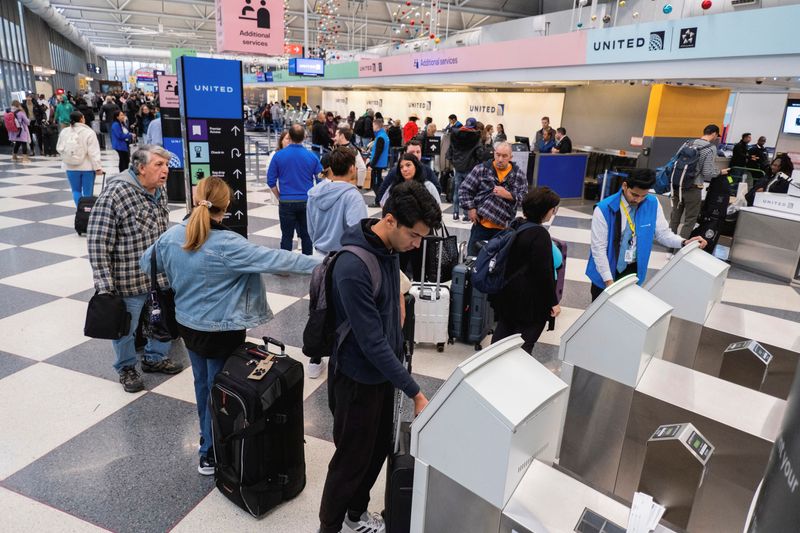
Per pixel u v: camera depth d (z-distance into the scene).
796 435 0.68
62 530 2.04
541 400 1.28
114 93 25.70
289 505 2.21
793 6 5.18
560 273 4.38
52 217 6.82
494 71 9.75
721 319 2.57
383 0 17.03
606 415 2.03
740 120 14.26
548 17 12.41
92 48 38.19
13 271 4.82
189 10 26.47
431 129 9.64
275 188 4.72
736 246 6.26
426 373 3.35
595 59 7.59
